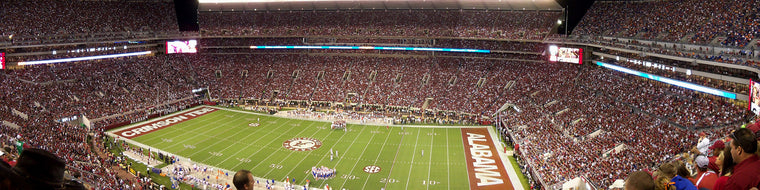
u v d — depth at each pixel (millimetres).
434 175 48969
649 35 62094
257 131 67688
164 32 93188
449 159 54625
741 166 5906
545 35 81500
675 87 54750
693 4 59812
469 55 89938
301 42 96625
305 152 57250
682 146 40156
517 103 72750
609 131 50406
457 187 45406
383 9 94750
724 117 43312
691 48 53844
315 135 65688
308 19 96375
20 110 63156
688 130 44125
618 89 61062
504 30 84938
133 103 77000
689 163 21797
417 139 63844
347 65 94312
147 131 67125
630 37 65062
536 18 85000
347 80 90188
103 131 64938
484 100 77312
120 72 84750
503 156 55812
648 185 5281
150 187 44406
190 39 95500
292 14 97812
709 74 48719
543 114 64125
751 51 45094
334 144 61062
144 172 49469
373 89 86625
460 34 87125
